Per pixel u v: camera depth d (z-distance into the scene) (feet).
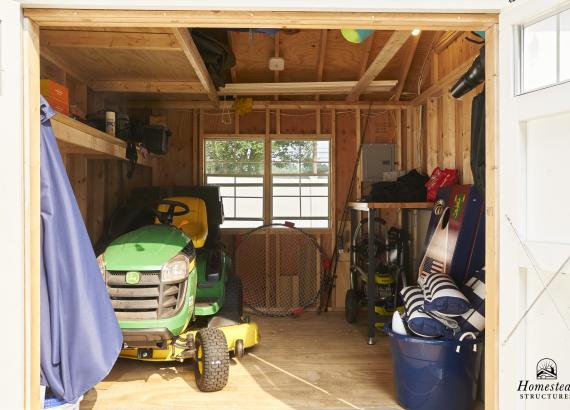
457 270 10.77
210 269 12.37
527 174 6.30
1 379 6.12
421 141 17.26
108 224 14.34
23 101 6.38
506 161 6.46
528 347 6.28
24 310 6.35
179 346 10.60
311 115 18.29
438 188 13.85
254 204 18.43
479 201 10.91
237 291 13.00
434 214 13.32
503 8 6.50
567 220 5.86
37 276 6.57
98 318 7.49
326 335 14.37
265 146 18.17
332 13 6.70
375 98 18.38
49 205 7.02
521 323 6.30
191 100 17.52
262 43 16.72
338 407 9.25
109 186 15.65
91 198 14.49
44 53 11.11
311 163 18.49
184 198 13.61
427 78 16.96
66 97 9.56
